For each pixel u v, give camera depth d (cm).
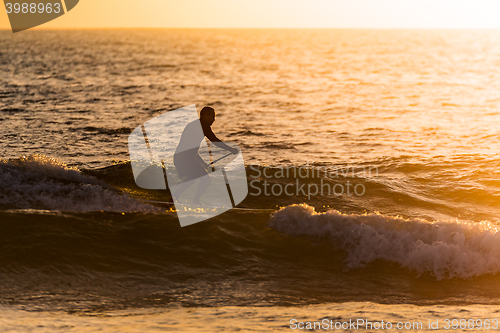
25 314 313
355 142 1239
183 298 363
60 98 2167
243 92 2589
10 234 423
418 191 748
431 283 410
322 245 454
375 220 472
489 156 972
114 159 992
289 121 1620
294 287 393
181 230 466
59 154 1041
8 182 616
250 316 327
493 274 419
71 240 427
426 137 1322
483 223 496
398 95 2520
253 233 471
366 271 424
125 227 461
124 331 283
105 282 379
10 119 1521
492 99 2345
